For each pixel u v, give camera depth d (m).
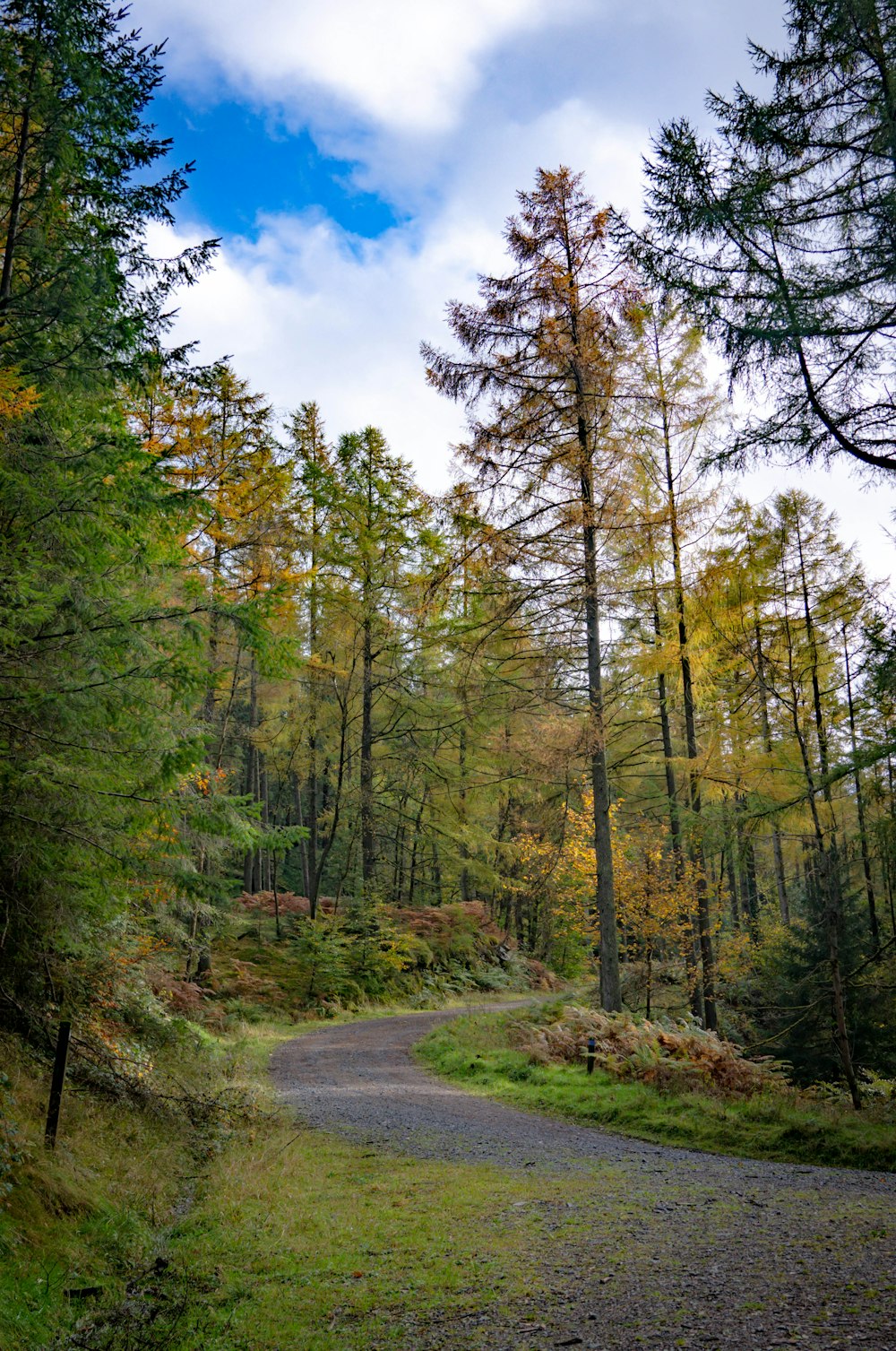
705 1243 5.69
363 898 27.12
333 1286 5.19
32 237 7.23
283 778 35.25
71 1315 4.80
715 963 18.55
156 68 7.50
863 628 11.73
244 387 17.70
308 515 24.70
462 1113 11.75
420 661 27.12
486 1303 4.73
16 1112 6.85
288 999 22.34
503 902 37.06
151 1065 10.19
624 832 21.27
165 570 9.27
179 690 7.19
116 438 7.17
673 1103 11.55
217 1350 4.36
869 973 16.95
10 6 7.00
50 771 6.45
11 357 6.92
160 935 13.16
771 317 7.40
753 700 18.61
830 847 15.26
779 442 8.05
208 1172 8.11
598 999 21.25
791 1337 3.89
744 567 17.19
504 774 21.94
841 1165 8.98
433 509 16.72
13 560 6.55
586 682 17.44
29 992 8.26
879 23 7.07
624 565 16.53
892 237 7.35
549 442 16.20
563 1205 6.89
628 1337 4.10
